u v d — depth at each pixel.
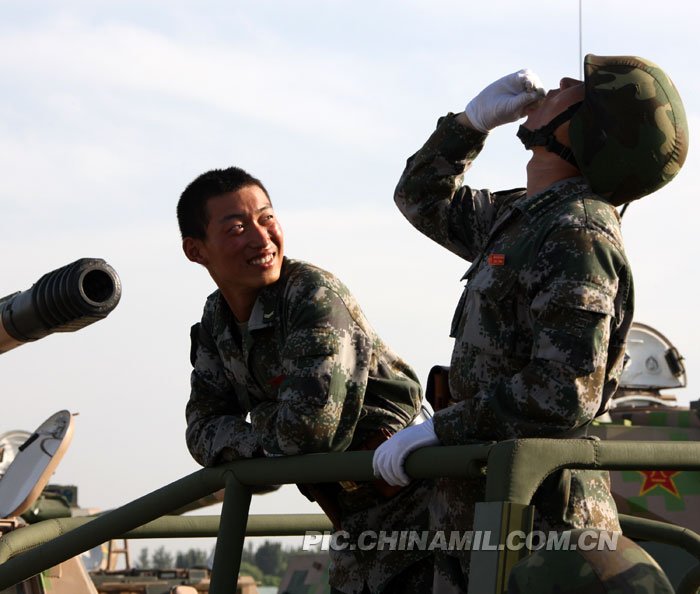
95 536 4.10
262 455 3.87
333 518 4.18
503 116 3.89
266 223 4.02
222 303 4.26
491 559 2.83
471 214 4.05
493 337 3.40
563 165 3.53
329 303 3.91
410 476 3.25
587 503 3.34
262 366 4.09
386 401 4.13
